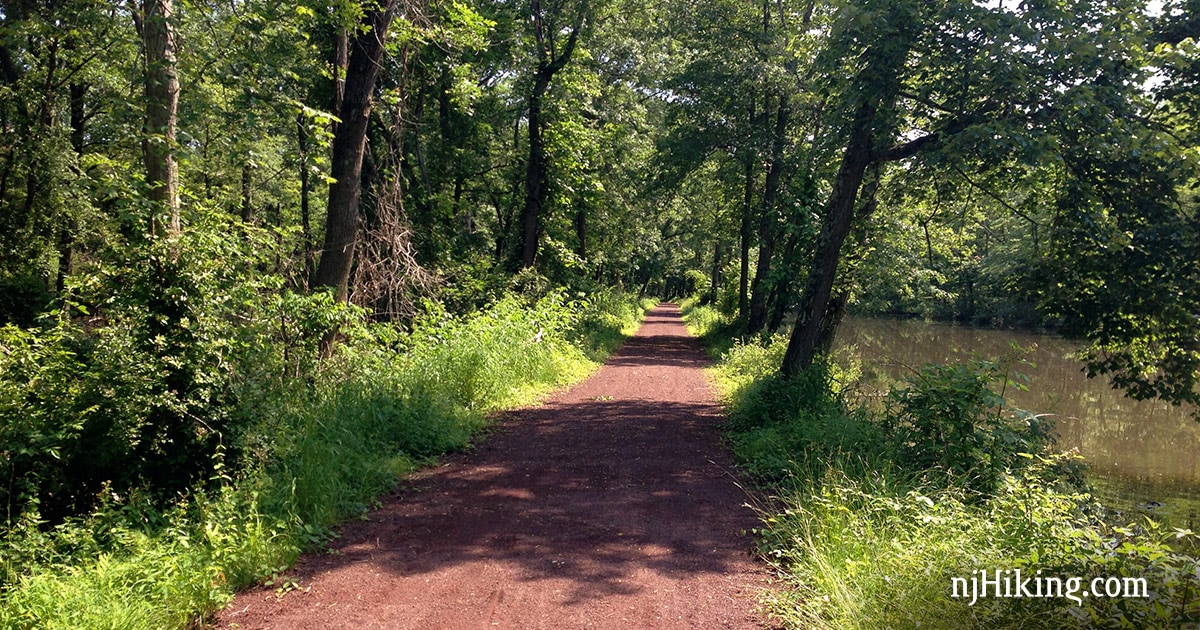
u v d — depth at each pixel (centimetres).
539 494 697
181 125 852
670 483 742
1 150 1797
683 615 432
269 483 579
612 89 2519
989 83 896
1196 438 1201
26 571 455
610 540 568
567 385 1465
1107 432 1248
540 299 1903
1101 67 860
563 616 430
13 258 1859
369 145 1548
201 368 619
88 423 574
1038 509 446
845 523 510
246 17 920
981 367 722
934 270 2170
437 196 1869
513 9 1991
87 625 380
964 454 667
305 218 2181
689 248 5406
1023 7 899
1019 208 1103
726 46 2158
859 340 2827
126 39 1251
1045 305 1038
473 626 416
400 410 871
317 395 835
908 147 1071
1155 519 750
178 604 413
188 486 586
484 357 1169
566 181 2238
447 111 2092
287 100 934
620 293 4253
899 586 394
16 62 1877
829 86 1095
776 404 975
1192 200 956
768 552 532
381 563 514
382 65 1165
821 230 1145
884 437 754
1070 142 897
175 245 620
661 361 2069
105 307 621
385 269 1373
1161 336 938
